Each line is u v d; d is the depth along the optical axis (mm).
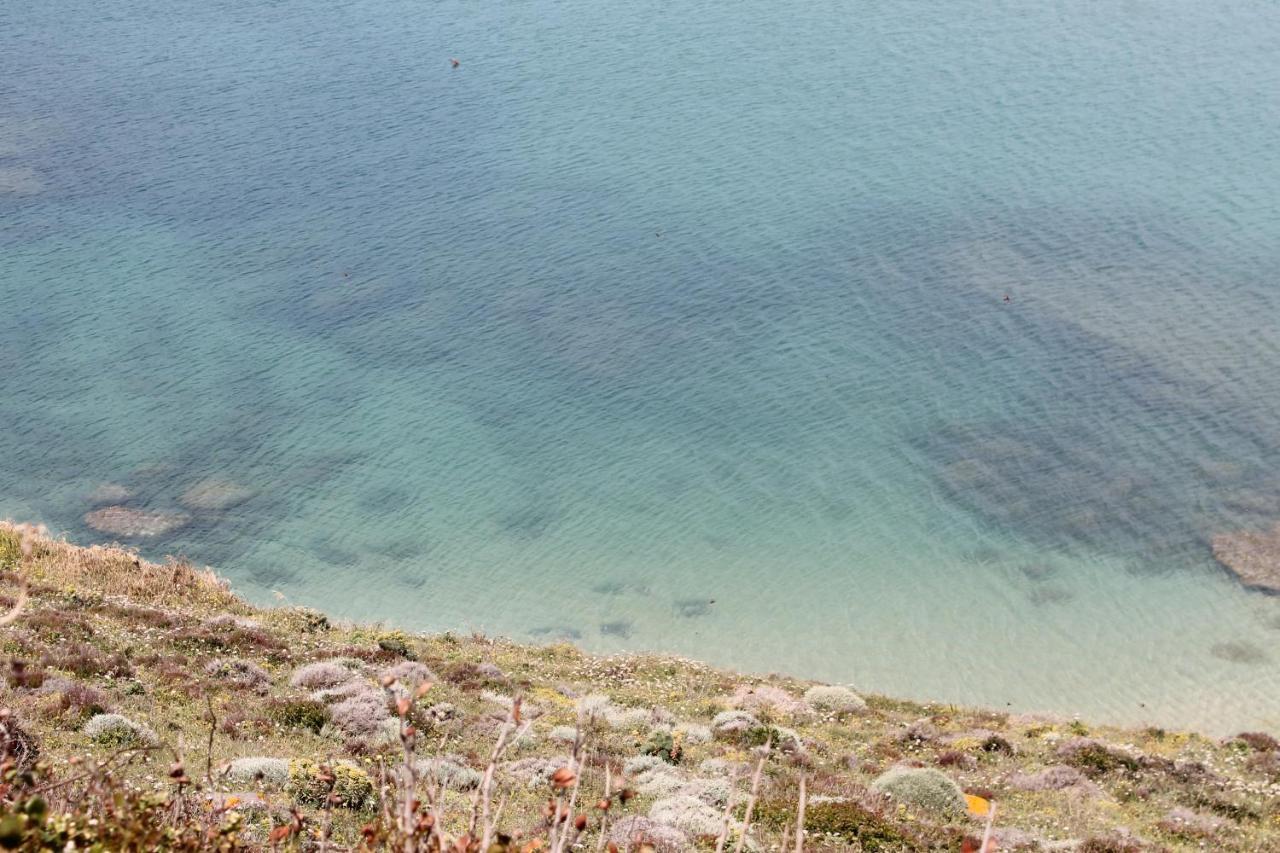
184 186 114500
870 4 167125
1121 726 48500
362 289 94375
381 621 57750
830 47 150625
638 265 97062
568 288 93812
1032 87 132750
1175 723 51031
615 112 131000
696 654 57281
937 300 90375
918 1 167500
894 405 78250
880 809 27844
